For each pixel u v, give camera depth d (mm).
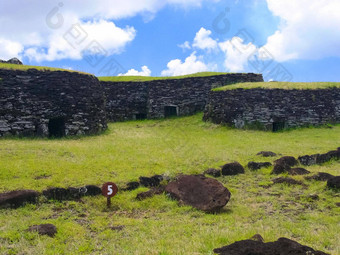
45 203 6590
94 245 5031
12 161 8570
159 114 23438
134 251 4723
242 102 17922
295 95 17812
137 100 24531
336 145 12414
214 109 19266
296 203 7027
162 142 13398
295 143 13211
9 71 13391
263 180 8812
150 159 9953
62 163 8812
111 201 6910
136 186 7801
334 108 18328
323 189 7789
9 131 12938
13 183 7020
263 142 13617
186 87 23391
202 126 18984
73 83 14914
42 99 13844
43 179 7449
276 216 6285
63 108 14258
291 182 8336
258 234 4836
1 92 12961
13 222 5566
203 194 6934
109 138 14250
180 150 11656
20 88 13461
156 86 23922
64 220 5961
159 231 5531
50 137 13797
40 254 4602
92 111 15633
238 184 8562
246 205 7008
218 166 9602
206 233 5234
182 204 6871
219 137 15273
